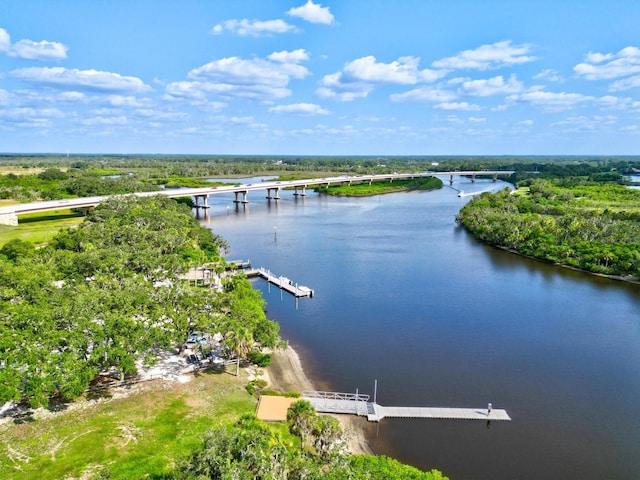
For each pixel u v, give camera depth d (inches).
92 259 3976.4
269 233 7682.1
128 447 1990.7
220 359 2906.0
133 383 2551.7
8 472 1811.0
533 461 2138.3
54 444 2004.2
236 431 1738.4
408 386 2780.5
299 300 4323.3
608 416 2504.9
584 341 3454.7
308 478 1544.0
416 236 7460.6
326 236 7436.0
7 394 2041.1
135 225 5674.2
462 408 2541.8
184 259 4658.0
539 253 5851.4
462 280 4985.2
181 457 1660.9
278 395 2546.8
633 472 2082.9
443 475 2031.3
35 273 3501.5
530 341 3444.9
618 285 4849.9
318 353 3203.7
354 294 4500.5
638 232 5831.7
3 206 7283.5
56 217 7411.4
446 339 3467.0
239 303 3080.7
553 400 2650.1
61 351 2377.0
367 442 2242.9
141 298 2893.7
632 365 3083.2
